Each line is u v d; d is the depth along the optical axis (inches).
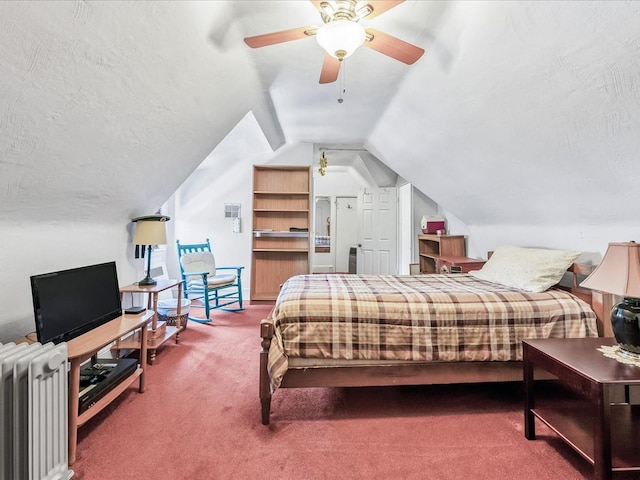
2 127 48.6
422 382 75.7
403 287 94.7
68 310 67.4
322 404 79.8
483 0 59.1
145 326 84.9
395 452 62.1
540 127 74.7
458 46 72.4
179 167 110.0
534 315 77.6
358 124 144.7
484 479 55.2
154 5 52.1
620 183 72.7
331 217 297.1
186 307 132.2
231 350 113.6
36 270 75.9
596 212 87.1
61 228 82.9
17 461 46.3
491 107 80.4
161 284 113.0
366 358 74.0
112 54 53.0
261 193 188.9
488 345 75.7
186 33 62.7
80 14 44.1
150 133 79.5
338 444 64.3
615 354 59.6
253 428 69.4
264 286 191.0
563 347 63.9
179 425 70.1
